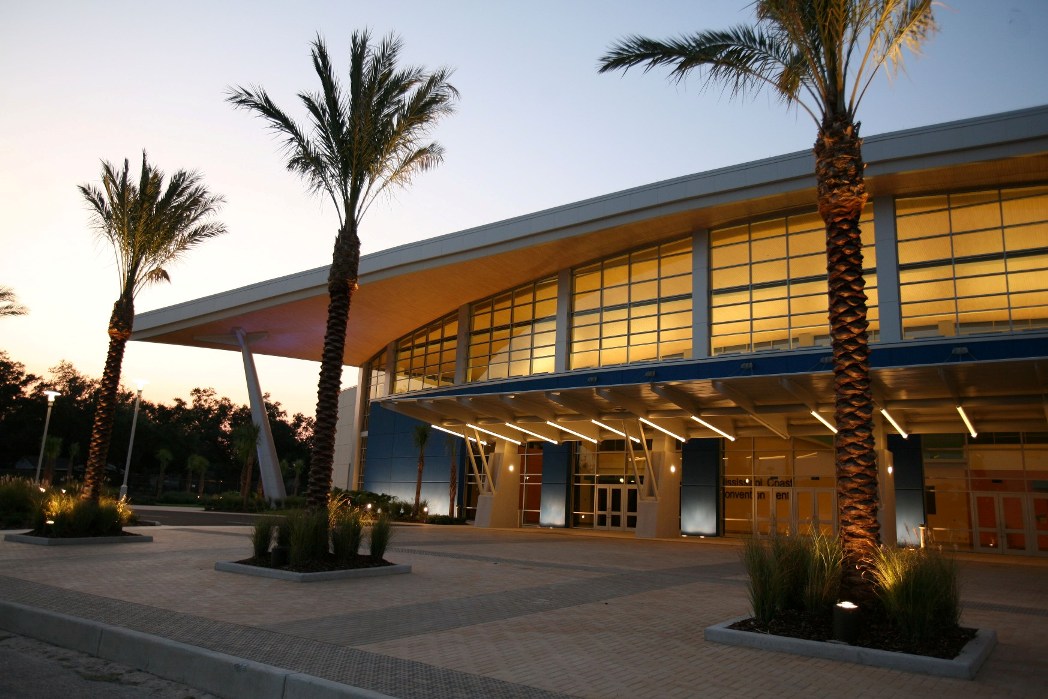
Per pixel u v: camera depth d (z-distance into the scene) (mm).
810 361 25688
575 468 35531
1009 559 22594
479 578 13703
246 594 10727
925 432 26328
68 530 18844
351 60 15914
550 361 35031
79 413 71438
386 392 45438
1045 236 23797
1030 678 6691
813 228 27922
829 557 8633
